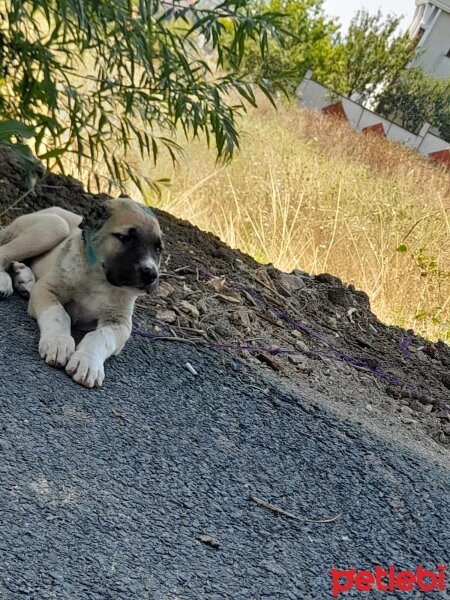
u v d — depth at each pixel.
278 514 1.17
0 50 1.96
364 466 1.36
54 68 2.03
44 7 1.74
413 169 4.40
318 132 4.83
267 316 1.91
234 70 2.11
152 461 1.18
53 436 1.14
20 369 1.25
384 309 2.50
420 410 1.75
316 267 2.63
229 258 2.14
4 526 0.94
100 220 1.38
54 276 1.41
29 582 0.88
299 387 1.60
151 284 1.35
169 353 1.52
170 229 2.18
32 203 1.96
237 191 3.05
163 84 1.99
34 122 2.15
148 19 1.79
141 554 0.99
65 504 1.02
